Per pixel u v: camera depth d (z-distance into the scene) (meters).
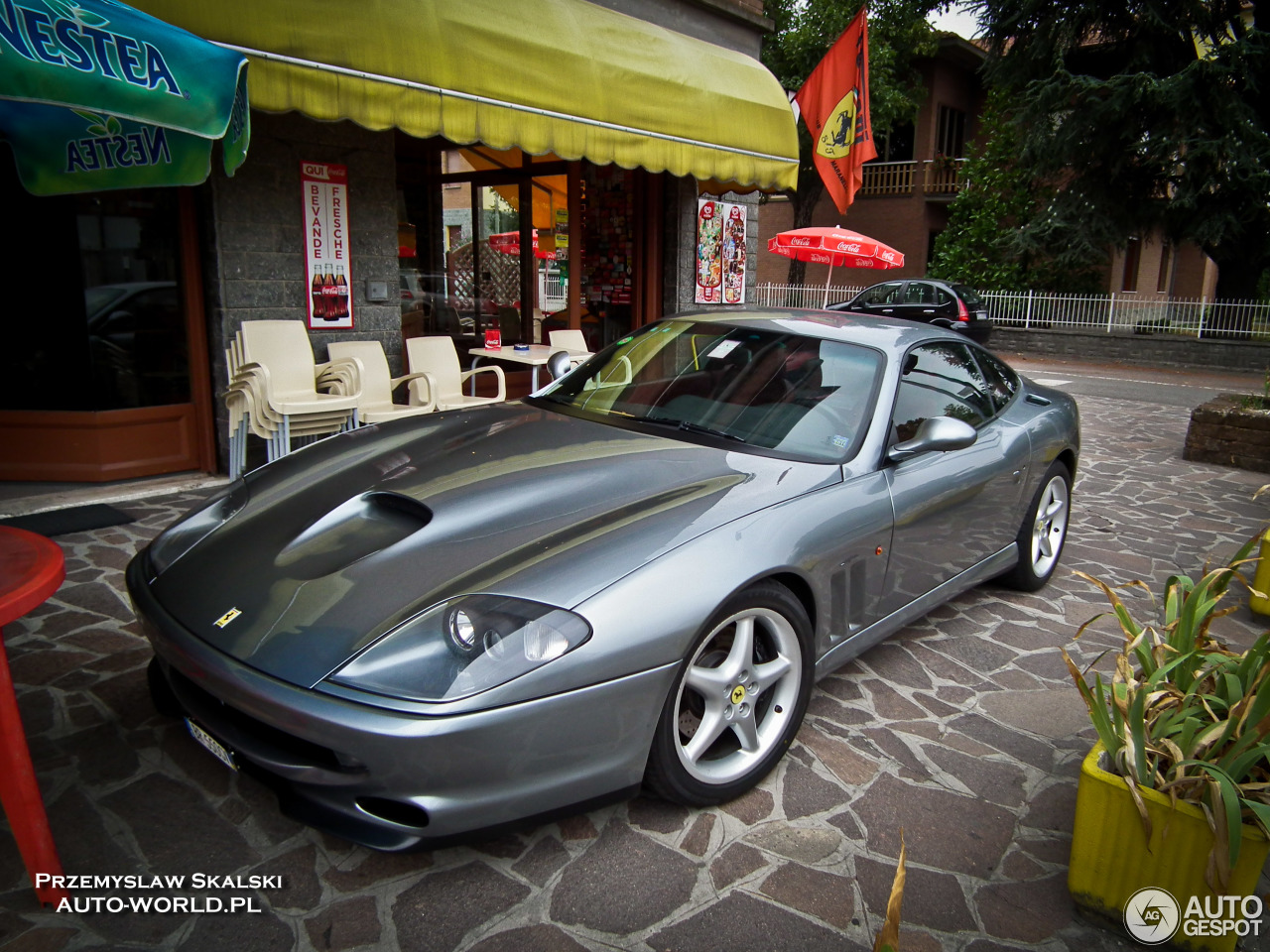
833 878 2.24
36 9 2.39
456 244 7.94
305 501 2.68
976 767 2.81
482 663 1.96
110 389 5.41
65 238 5.17
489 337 6.84
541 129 5.92
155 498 5.24
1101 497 6.66
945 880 2.27
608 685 2.08
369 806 2.03
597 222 9.13
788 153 8.27
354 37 4.82
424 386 6.15
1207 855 1.97
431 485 2.65
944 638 3.83
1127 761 2.04
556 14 6.17
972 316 15.95
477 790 1.98
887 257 13.50
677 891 2.16
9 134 3.16
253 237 5.59
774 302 22.62
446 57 5.27
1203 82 16.23
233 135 3.03
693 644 2.24
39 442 5.36
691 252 9.35
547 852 2.28
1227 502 6.63
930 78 23.77
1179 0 16.70
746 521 2.51
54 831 2.27
